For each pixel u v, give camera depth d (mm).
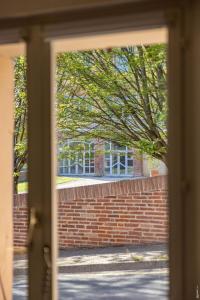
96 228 6391
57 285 2430
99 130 6316
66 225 6457
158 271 5105
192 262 2119
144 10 2182
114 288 4516
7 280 3068
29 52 2391
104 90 6090
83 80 6145
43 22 2359
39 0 2287
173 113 2152
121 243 6328
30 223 2381
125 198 6312
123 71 5961
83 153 6926
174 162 2150
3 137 3129
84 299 4203
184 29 2127
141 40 2453
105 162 7051
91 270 5348
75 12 2291
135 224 6281
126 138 6195
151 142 6023
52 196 2377
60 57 6074
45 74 2379
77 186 6555
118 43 2527
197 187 2111
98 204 6410
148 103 5938
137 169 6977
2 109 3129
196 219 2111
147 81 5855
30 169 2410
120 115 6145
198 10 2105
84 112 6281
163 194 6180
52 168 2385
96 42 2488
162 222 6168
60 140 6555
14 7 2334
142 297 4246
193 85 2119
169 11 2135
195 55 2115
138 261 5422
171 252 2152
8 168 3162
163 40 2467
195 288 2115
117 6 2215
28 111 2412
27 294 2396
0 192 3082
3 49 2650
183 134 2131
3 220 3096
